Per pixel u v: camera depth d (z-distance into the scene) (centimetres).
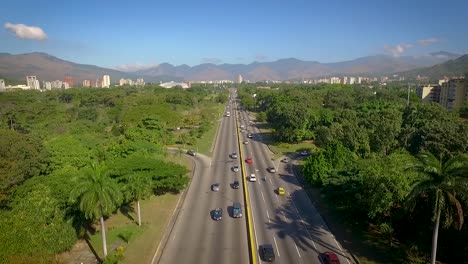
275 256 5491
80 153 8738
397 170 5244
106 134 14188
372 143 10062
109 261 5162
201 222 6775
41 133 13325
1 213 5553
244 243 5944
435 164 4338
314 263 5300
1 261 4628
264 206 7531
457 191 4306
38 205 5644
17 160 7350
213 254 5594
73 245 5900
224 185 8981
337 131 11450
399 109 15462
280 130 14062
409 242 5431
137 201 6750
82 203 5038
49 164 8431
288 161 11294
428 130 9544
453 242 4966
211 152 12681
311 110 14488
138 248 5784
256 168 10550
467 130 8950
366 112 14812
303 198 7988
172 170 7900
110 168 7219
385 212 5800
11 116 15812
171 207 7512
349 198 6150
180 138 14038
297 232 6306
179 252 5659
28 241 5138
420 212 5297
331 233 6253
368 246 5725
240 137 15588
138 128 11700
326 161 8275
